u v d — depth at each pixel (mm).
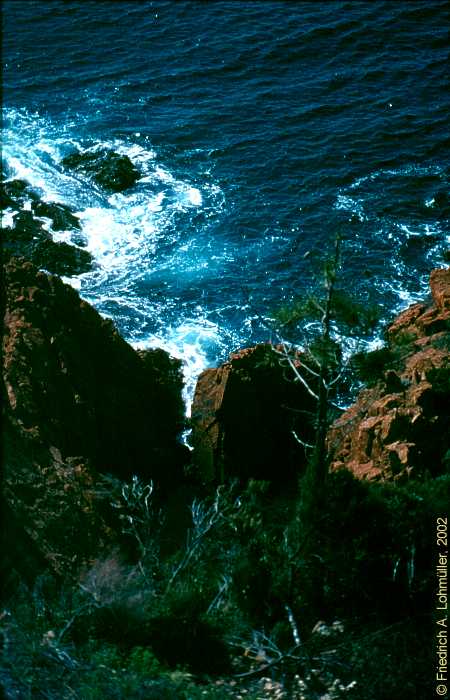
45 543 30953
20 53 76688
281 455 44031
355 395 43750
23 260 42688
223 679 22859
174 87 73062
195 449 43500
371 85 72375
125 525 34188
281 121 69000
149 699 21141
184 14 80812
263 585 24953
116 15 80875
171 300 54844
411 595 24812
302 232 59344
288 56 75688
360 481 26719
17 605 23625
